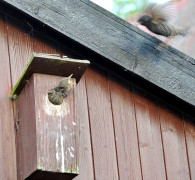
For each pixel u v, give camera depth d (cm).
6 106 788
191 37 1235
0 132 773
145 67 850
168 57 863
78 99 844
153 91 888
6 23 843
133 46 848
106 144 838
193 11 1102
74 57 871
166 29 973
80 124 831
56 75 757
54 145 720
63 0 828
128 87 886
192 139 900
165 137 883
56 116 734
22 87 777
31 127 735
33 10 812
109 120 853
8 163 761
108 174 823
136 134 863
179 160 877
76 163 722
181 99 864
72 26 826
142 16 974
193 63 873
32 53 792
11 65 820
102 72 875
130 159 845
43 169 707
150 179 848
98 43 833
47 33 857
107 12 843
